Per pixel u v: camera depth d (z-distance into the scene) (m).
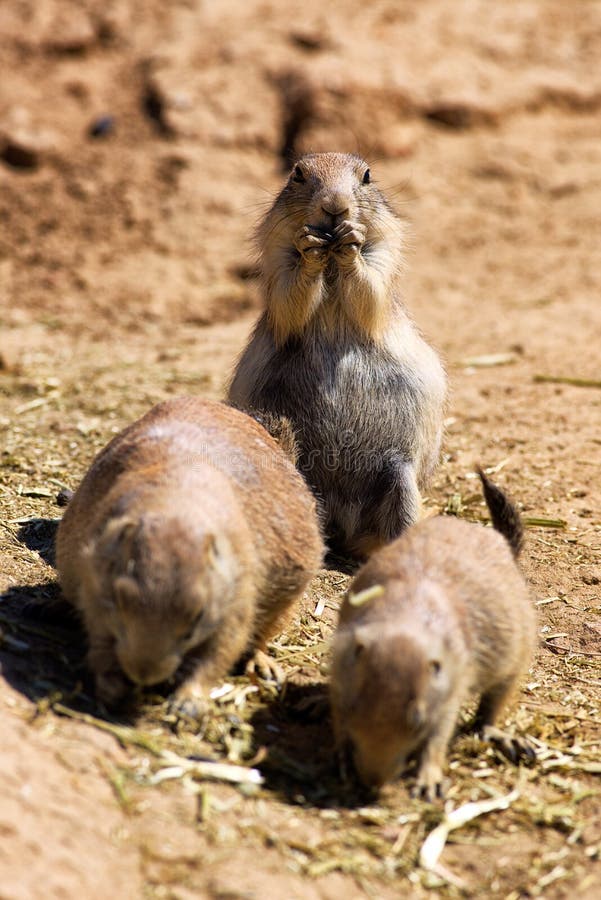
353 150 28.67
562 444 16.08
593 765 9.21
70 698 8.71
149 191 27.05
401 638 8.00
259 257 13.59
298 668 10.21
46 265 24.92
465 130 30.61
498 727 9.68
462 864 8.00
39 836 7.17
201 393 17.56
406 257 13.95
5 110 29.19
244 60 30.47
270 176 28.16
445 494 14.56
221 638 8.72
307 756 8.84
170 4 32.47
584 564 12.91
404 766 8.38
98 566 8.28
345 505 13.23
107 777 7.95
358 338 12.95
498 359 19.61
